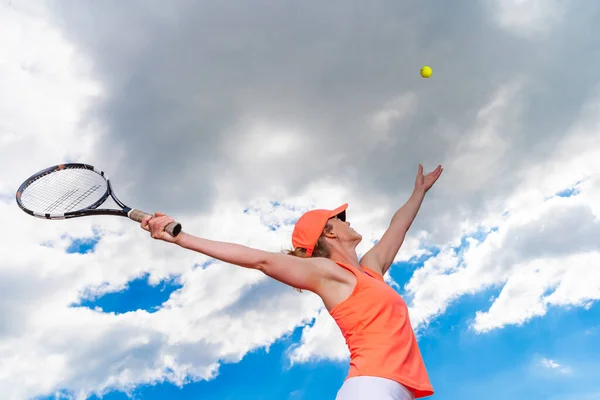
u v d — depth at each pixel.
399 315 2.47
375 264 3.03
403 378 2.32
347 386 2.33
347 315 2.45
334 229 2.88
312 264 2.54
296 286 2.55
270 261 2.53
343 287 2.52
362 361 2.36
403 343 2.41
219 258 2.55
